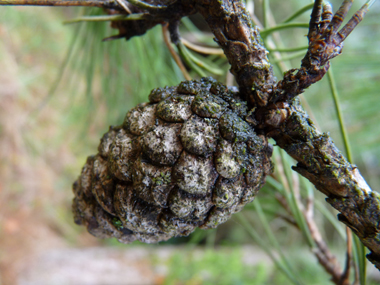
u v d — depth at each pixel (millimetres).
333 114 435
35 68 743
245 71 124
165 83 337
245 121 123
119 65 334
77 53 325
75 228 863
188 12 142
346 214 118
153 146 120
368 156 529
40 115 761
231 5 123
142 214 127
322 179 118
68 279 711
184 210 121
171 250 918
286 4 635
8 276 662
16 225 719
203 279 834
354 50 390
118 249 873
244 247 995
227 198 120
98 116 799
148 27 175
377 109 380
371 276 581
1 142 696
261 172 125
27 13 729
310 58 113
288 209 250
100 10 262
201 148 116
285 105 121
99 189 137
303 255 782
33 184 751
